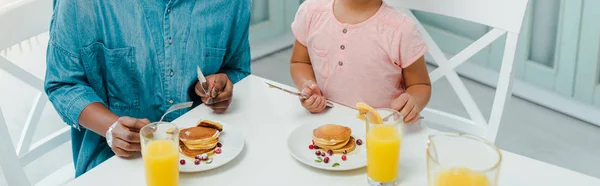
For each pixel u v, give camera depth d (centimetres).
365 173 128
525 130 284
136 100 165
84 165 161
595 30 273
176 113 166
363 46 163
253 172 128
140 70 160
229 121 147
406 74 166
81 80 160
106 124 148
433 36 329
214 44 164
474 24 309
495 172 109
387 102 170
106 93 167
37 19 166
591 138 279
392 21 161
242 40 172
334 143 132
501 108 167
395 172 122
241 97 158
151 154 117
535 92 304
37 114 175
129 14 156
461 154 121
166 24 158
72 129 169
